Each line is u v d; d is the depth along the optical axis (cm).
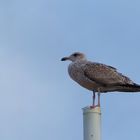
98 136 975
